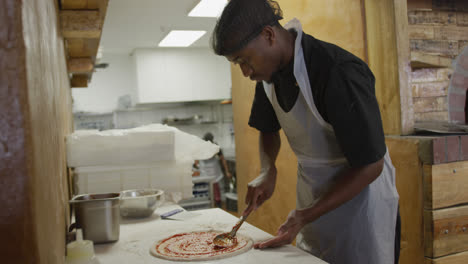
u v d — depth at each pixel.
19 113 0.51
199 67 6.74
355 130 1.12
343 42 2.29
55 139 0.96
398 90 2.06
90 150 1.73
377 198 1.37
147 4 4.13
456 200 1.91
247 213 1.36
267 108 1.60
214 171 6.17
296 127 1.40
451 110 2.59
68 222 1.48
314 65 1.20
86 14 1.68
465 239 1.93
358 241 1.38
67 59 2.48
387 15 2.06
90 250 1.07
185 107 7.31
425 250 1.90
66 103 2.14
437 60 2.46
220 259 1.08
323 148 1.37
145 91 6.50
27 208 0.51
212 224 1.46
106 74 7.00
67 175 1.68
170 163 1.83
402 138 1.98
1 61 0.50
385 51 2.10
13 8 0.50
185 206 5.23
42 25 0.74
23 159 0.51
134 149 1.78
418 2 2.50
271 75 1.26
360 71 1.16
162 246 1.21
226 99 6.91
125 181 1.78
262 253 1.11
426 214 1.88
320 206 1.16
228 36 1.11
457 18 2.64
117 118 6.98
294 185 2.51
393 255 1.42
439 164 1.86
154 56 6.53
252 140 2.85
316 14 2.42
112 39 5.71
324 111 1.23
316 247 1.49
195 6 4.06
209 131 7.41
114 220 1.27
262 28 1.13
